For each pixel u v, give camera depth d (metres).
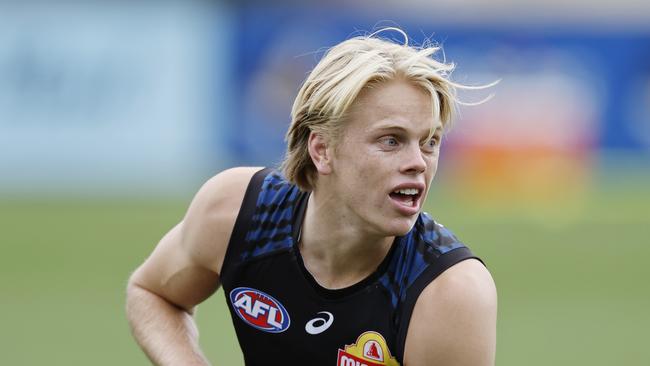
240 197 13.02
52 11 54.69
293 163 12.36
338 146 11.74
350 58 11.53
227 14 56.12
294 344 12.71
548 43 55.00
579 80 55.16
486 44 54.75
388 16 55.69
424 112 11.38
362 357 12.27
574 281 37.44
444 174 55.25
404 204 11.62
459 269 11.78
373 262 12.15
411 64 11.32
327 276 12.38
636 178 56.38
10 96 54.81
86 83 55.28
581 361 26.69
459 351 11.62
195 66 56.28
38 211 49.78
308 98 11.98
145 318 14.05
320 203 12.21
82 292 34.28
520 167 54.84
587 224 48.94
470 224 48.81
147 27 55.75
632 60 55.50
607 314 32.38
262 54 56.12
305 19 55.81
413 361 11.95
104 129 55.66
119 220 47.53
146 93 55.94
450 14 57.22
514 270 39.12
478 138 54.69
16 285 35.31
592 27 55.28
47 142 55.34
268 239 12.73
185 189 55.84
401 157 11.45
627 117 56.16
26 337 28.56
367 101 11.45
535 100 54.72
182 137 56.38
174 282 13.90
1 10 54.31
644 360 26.80
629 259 41.62
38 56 54.81
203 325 29.81
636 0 67.25
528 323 31.11
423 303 11.78
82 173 55.72
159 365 13.66
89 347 27.53
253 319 12.96
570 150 55.22
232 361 25.39
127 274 36.97
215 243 13.11
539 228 48.12
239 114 56.53
